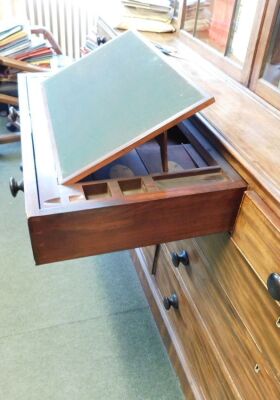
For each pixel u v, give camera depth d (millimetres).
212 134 794
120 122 713
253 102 929
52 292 1360
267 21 897
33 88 1008
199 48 1241
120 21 1411
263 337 668
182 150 854
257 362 698
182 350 1080
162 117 661
